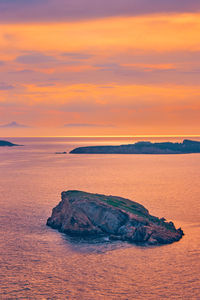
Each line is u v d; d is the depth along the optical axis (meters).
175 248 66.50
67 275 54.84
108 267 57.94
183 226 80.31
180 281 52.97
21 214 90.12
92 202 78.69
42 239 71.12
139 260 60.78
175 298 47.97
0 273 55.34
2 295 48.69
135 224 74.69
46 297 48.22
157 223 76.38
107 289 50.53
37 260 60.44
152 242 68.94
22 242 69.12
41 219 85.69
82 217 76.12
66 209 80.00
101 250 65.50
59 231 76.56
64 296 48.50
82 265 58.59
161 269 57.19
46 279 53.47
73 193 86.00
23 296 48.47
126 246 67.69
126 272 56.00
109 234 74.31
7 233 74.44
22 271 56.09
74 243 69.00
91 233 74.38
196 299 47.72
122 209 78.75
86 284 52.00
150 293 49.47
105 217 76.62
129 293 49.44
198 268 57.50
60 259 60.94
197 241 70.19
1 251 64.25
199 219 85.81
